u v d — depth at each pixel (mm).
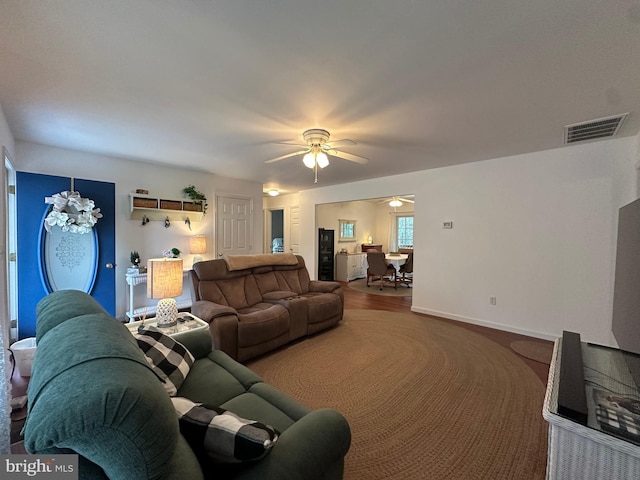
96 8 1297
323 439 1007
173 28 1433
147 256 4273
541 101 2170
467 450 1654
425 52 1608
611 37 1462
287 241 7195
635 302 1402
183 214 4676
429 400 2160
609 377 1339
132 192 4082
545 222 3494
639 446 879
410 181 4781
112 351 730
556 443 1023
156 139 3109
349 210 8664
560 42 1509
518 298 3705
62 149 3488
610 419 1025
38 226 3279
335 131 2818
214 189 5086
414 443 1710
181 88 2025
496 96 2098
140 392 609
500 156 3748
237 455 866
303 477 896
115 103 2262
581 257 3268
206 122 2625
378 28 1423
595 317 3195
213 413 990
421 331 3748
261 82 1939
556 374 1344
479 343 3332
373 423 1890
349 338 3479
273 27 1423
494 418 1947
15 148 3170
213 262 3291
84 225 3537
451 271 4309
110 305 3846
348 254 8070
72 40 1522
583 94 2055
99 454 584
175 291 2254
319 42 1534
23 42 1534
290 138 3047
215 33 1470
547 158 3467
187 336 1910
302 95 2109
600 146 3131
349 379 2473
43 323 1105
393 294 6254
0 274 2244
